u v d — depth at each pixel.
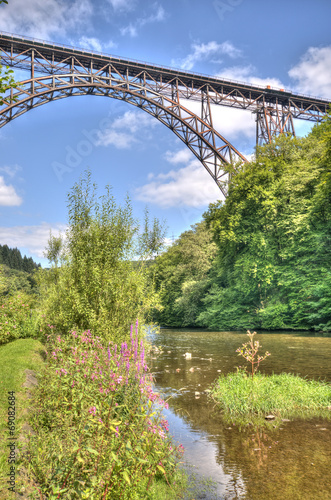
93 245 9.79
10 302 14.63
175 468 4.71
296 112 59.66
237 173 42.97
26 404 5.42
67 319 9.88
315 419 6.89
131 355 4.87
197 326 48.28
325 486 4.32
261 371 11.46
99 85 48.00
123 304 9.24
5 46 43.81
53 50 45.62
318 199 31.08
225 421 7.00
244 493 4.18
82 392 4.37
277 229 35.56
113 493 3.20
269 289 36.34
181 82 53.69
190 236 55.56
